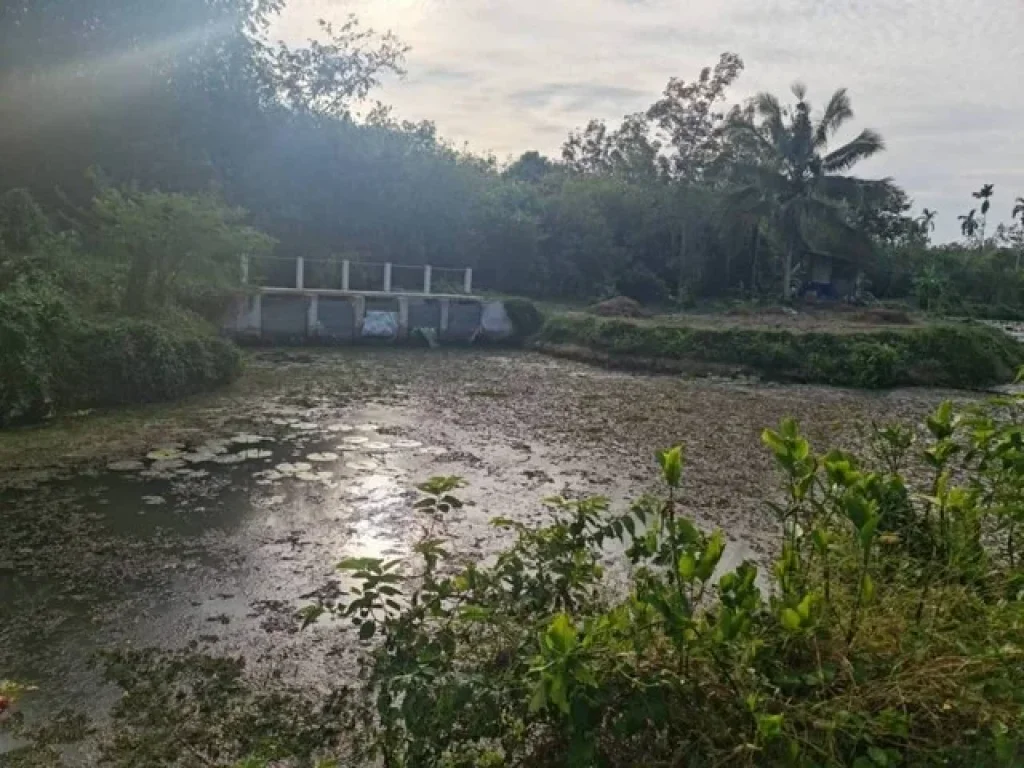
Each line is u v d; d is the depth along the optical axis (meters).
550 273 26.75
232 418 9.24
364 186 22.08
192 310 15.23
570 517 5.76
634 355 17.11
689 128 31.39
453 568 4.95
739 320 21.97
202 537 5.37
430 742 1.92
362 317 18.27
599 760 1.71
